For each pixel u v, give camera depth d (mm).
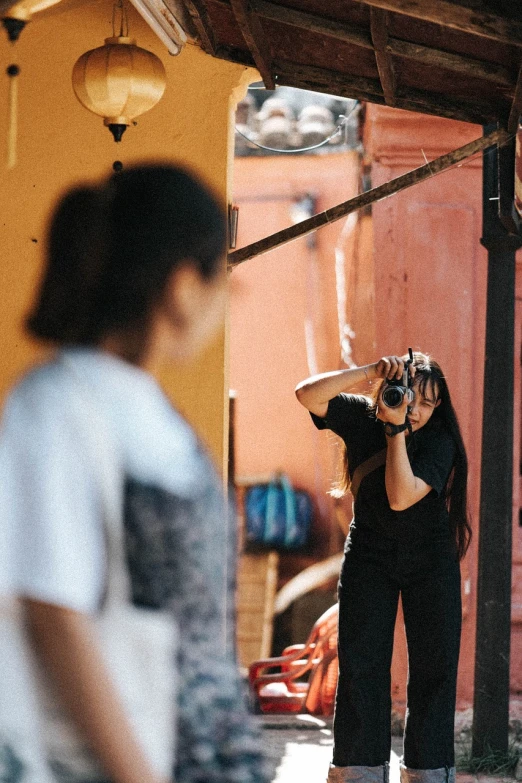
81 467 1632
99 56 4410
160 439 1729
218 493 1784
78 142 5449
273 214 11086
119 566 1659
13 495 1603
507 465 5535
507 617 5516
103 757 1561
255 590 10711
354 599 4262
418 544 4230
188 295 1818
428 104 4723
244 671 9141
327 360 11055
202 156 5434
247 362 11305
